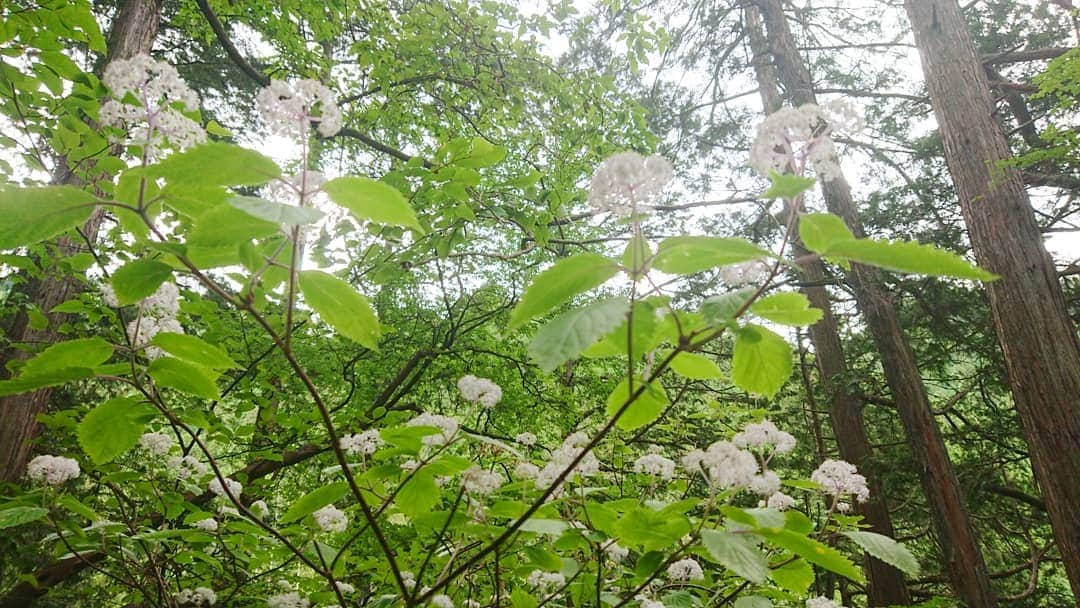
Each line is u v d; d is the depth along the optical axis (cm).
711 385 949
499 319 828
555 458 196
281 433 570
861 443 1066
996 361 1027
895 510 1095
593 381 958
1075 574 614
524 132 701
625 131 714
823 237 116
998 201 729
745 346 154
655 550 173
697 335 129
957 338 1064
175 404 444
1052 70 639
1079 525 614
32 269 349
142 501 338
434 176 339
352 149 848
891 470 975
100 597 429
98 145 274
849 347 1226
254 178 123
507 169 793
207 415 367
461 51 633
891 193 1190
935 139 1138
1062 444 634
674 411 498
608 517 185
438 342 823
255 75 722
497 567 194
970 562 805
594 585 231
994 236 723
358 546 390
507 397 845
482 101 654
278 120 134
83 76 270
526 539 206
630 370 122
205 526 249
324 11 689
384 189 126
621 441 346
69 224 121
